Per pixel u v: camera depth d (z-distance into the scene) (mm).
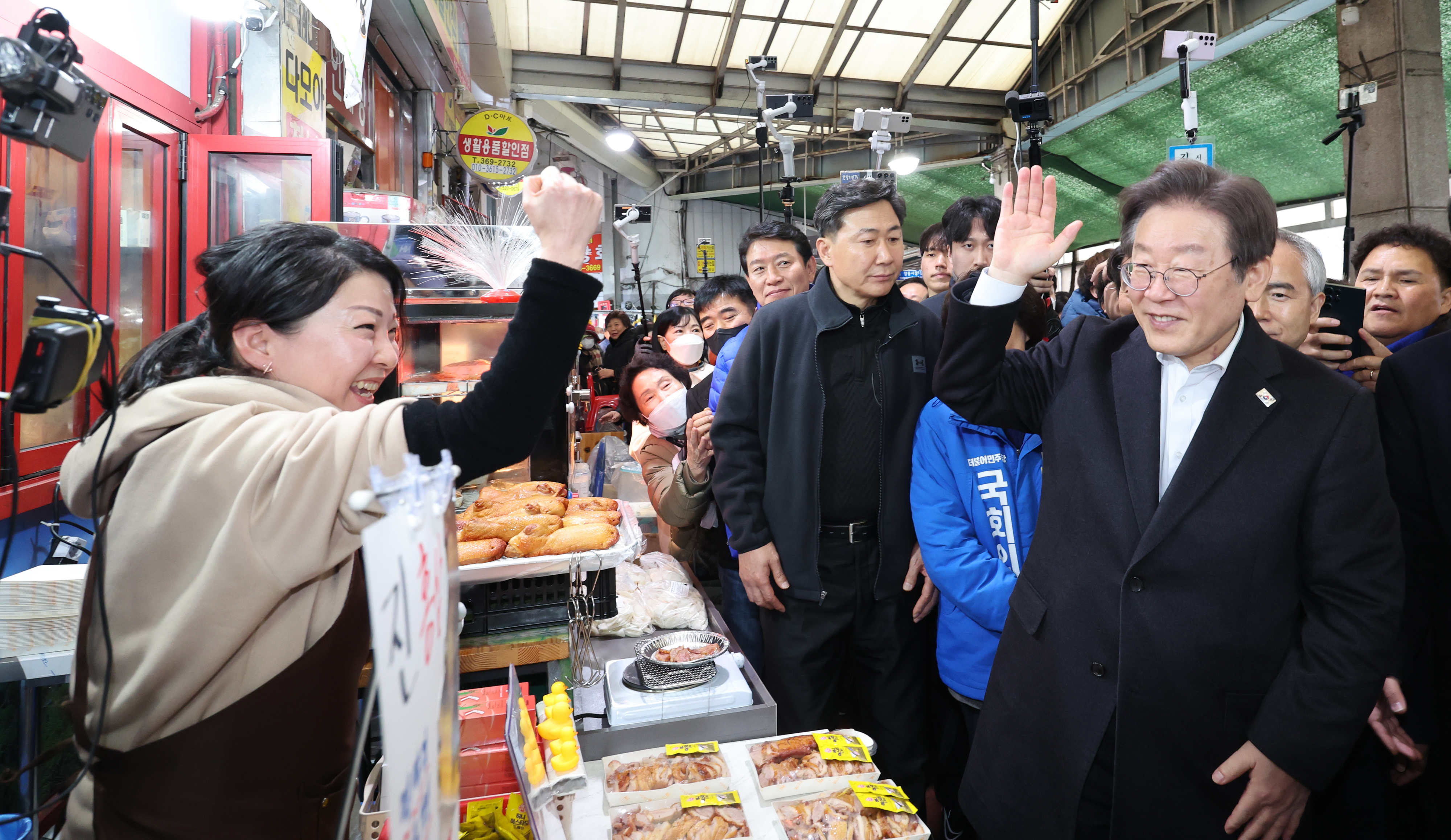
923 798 1785
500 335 2123
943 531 1603
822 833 1128
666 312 3574
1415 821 1595
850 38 10180
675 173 18328
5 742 1396
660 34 9922
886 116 3689
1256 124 8672
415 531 444
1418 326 1963
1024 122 2418
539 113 11906
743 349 1847
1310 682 1023
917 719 1779
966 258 2225
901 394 1735
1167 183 1050
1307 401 1069
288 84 3027
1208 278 1008
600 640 1684
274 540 681
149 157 2408
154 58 2471
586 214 881
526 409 835
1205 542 1069
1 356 1800
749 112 11414
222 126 2773
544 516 1416
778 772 1263
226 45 2789
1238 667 1074
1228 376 1093
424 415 804
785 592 1737
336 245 839
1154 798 1108
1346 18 4988
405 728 415
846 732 1399
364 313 833
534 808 992
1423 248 1938
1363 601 1014
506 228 1877
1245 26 7031
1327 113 8008
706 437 1925
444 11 5707
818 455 1717
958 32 10000
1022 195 1263
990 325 1279
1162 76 8188
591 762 1345
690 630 1686
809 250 2512
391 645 396
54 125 665
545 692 1614
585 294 859
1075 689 1181
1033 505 1601
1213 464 1073
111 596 701
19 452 1855
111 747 729
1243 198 1000
